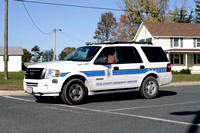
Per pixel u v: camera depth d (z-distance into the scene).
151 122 6.38
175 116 7.07
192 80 18.34
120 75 9.89
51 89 8.75
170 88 14.98
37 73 8.98
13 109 8.20
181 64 39.75
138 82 10.30
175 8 54.06
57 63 9.11
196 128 5.81
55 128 5.80
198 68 40.84
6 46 21.80
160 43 39.12
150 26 40.81
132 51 10.38
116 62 9.91
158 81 10.92
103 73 9.55
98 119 6.71
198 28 42.09
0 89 12.82
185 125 6.08
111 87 9.73
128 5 52.56
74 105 9.03
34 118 6.84
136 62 10.30
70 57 10.01
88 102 9.80
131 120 6.59
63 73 8.88
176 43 39.88
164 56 11.14
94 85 9.41
